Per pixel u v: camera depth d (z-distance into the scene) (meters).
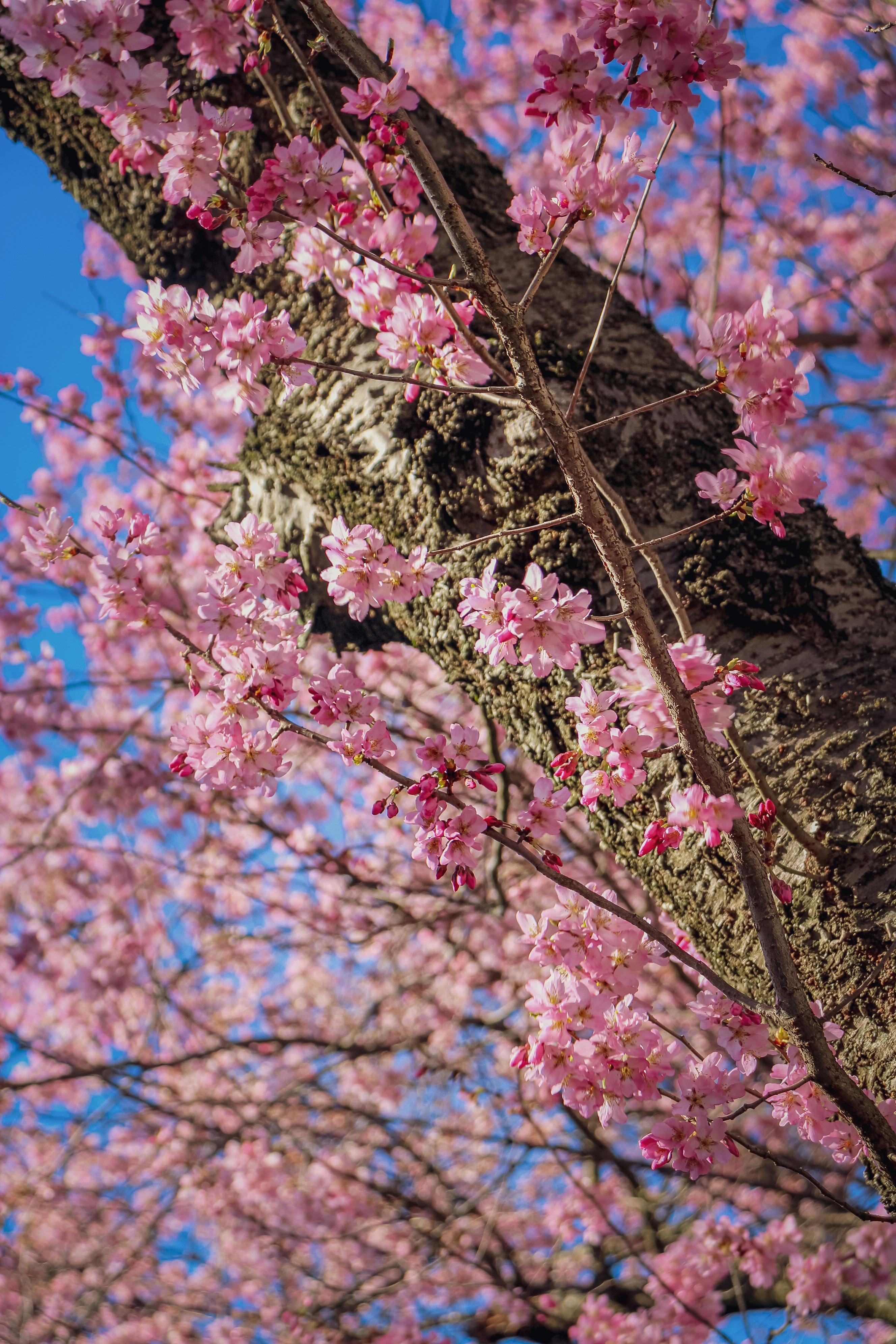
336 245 2.03
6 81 3.00
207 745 1.74
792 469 1.45
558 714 2.07
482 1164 7.11
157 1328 7.09
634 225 1.54
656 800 1.91
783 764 1.80
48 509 1.84
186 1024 7.50
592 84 1.49
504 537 2.13
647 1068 1.67
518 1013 6.54
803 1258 4.60
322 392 2.48
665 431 2.21
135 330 1.74
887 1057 1.54
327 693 1.68
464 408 2.25
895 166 8.27
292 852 7.16
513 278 2.49
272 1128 5.90
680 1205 5.73
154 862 7.26
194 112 1.54
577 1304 5.61
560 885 1.54
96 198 3.01
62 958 7.64
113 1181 7.66
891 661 1.89
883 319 7.73
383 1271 5.73
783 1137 6.00
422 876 7.07
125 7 1.44
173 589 5.36
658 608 2.01
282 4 2.68
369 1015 5.64
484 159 2.77
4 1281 6.42
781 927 1.44
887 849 1.66
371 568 1.77
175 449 6.41
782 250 8.34
